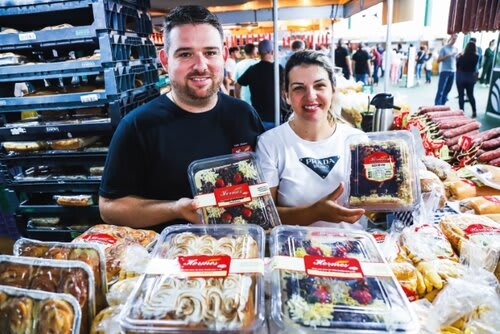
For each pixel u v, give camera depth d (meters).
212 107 1.44
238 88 4.70
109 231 1.09
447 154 1.87
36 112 2.25
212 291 0.68
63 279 0.73
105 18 1.77
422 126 2.04
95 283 0.79
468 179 1.55
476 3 2.22
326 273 0.75
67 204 2.17
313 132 1.37
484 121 6.14
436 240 1.00
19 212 2.24
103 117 2.01
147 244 1.07
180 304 0.66
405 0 2.33
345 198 1.23
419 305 0.79
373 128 2.16
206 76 1.28
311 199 1.34
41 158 2.10
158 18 4.40
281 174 1.38
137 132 1.37
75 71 1.88
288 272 0.75
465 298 0.76
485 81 10.55
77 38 1.81
